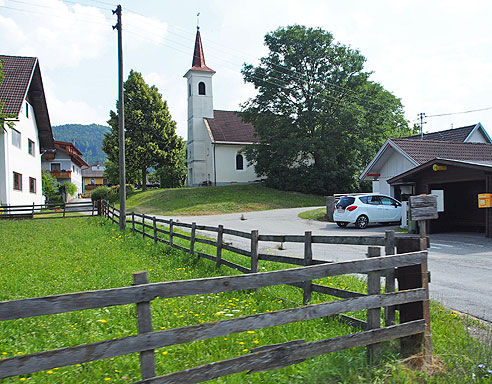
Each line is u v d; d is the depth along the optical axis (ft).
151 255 35.24
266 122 125.49
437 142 70.49
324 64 124.16
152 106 143.43
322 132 124.06
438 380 12.33
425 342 13.65
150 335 9.36
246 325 10.46
